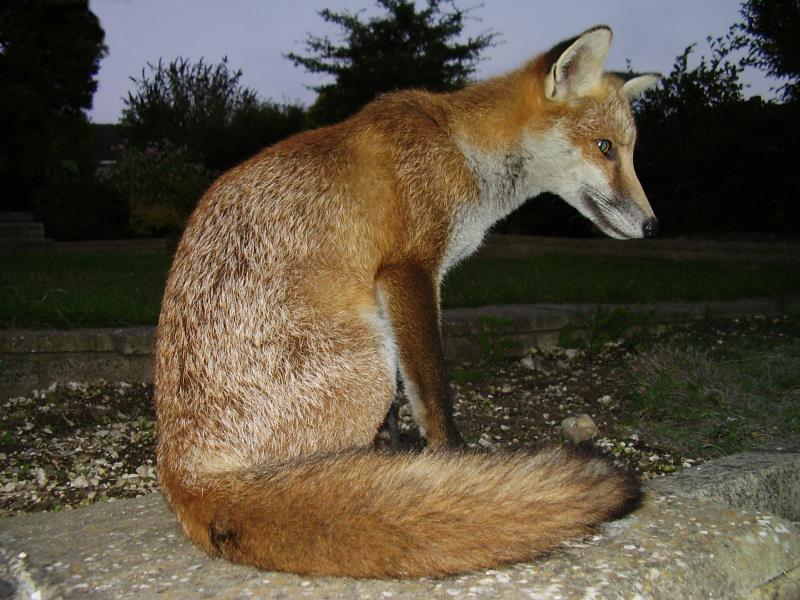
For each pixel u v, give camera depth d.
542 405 1.20
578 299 1.89
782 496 0.78
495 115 0.87
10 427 1.07
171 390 0.63
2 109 4.88
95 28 5.51
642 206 0.90
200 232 0.70
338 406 0.66
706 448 0.99
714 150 3.52
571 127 0.89
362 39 5.50
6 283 1.98
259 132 5.82
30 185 5.27
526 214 4.29
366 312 0.70
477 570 0.54
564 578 0.53
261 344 0.64
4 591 0.54
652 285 2.14
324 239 0.71
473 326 1.44
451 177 0.82
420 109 0.84
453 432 0.76
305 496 0.55
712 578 0.56
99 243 4.00
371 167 0.77
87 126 5.73
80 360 1.25
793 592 0.60
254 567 0.55
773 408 1.09
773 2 3.53
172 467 0.61
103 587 0.53
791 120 3.38
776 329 1.65
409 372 0.75
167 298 0.67
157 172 5.11
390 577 0.53
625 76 1.03
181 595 0.52
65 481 0.91
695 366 1.25
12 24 5.06
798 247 2.92
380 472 0.57
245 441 0.62
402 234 0.77
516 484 0.56
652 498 0.67
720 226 3.79
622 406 1.18
